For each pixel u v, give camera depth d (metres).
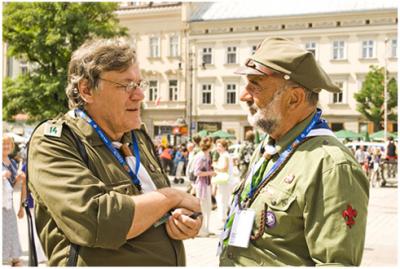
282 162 2.30
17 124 24.19
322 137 2.28
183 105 34.72
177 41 34.81
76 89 2.25
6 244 5.63
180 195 2.23
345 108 31.31
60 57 21.70
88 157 2.13
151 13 35.22
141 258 2.12
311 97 2.35
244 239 2.26
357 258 2.04
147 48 35.44
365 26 30.47
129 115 2.24
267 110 2.36
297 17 31.72
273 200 2.24
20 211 6.06
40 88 21.44
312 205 2.12
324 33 31.34
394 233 8.41
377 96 28.56
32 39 21.97
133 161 2.36
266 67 2.34
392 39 30.08
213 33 33.78
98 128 2.22
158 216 2.10
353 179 2.10
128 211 1.99
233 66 33.44
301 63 2.30
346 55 31.02
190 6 34.50
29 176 2.10
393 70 29.92
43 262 5.14
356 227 2.04
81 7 21.95
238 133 33.56
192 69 33.94
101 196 1.98
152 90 35.59
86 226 1.93
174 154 23.25
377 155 19.55
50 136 2.09
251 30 32.88
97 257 2.03
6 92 22.03
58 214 1.97
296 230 2.19
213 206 11.21
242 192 2.49
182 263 2.32
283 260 2.18
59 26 21.19
